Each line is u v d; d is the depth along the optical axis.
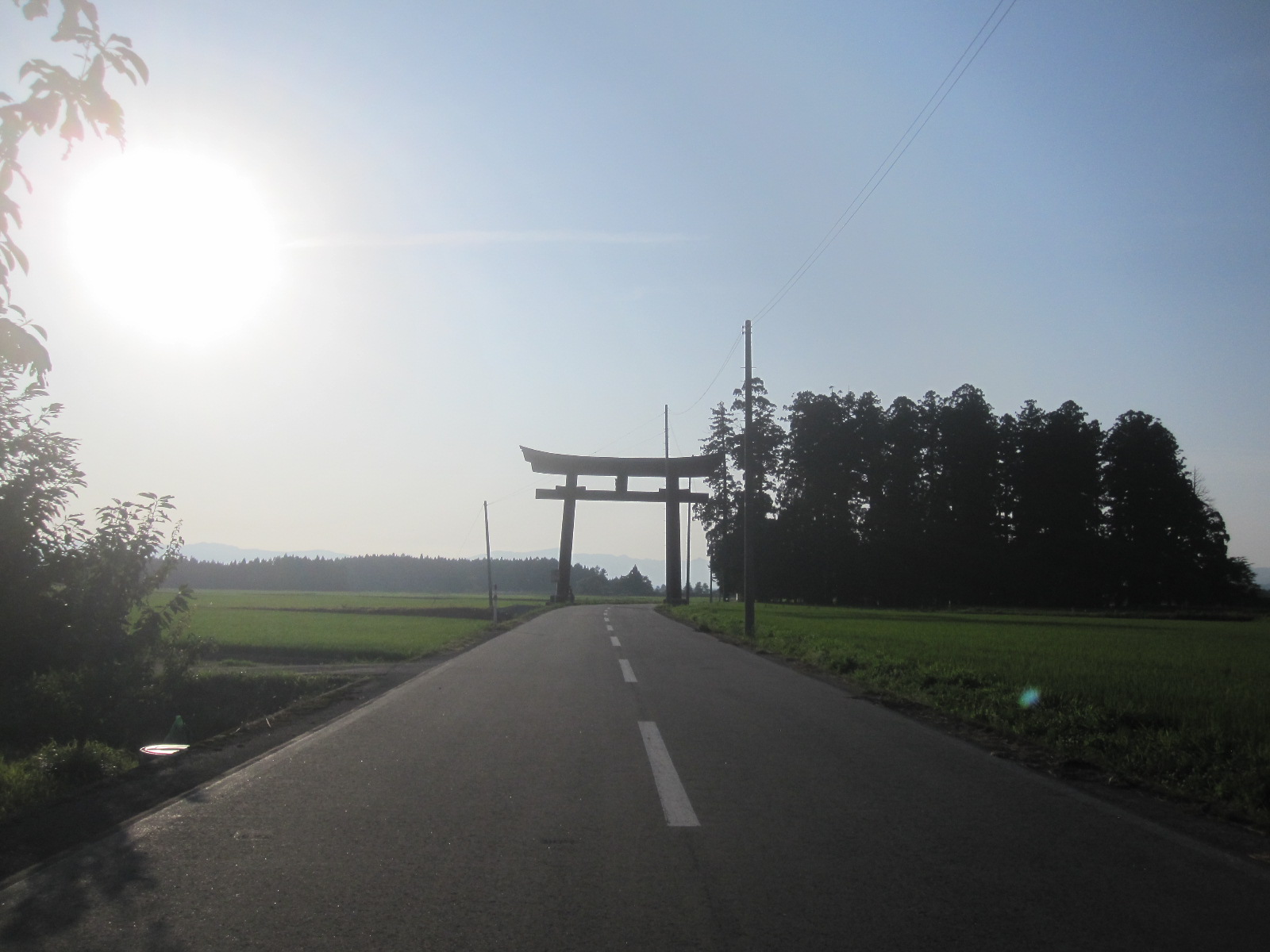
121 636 10.96
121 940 3.93
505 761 7.70
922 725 10.14
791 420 74.25
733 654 19.02
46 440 11.66
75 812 6.15
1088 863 5.16
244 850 5.22
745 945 3.92
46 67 3.77
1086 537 68.50
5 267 3.90
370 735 8.98
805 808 6.28
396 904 4.38
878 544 70.56
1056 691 11.90
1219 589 67.62
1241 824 6.19
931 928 4.14
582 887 4.62
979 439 71.56
